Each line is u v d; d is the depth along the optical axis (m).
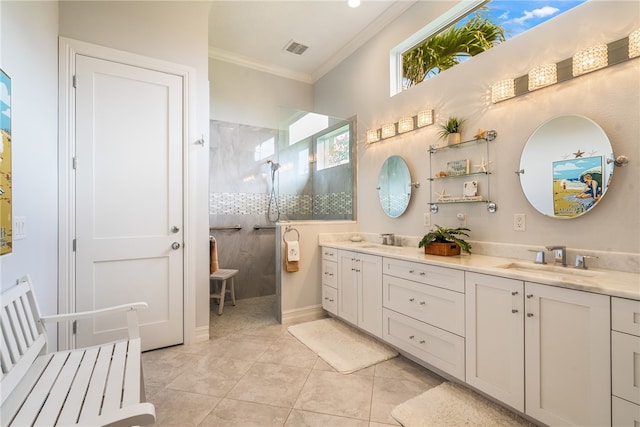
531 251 1.94
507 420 1.55
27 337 1.35
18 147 1.46
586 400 1.28
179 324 2.50
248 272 4.00
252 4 2.93
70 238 2.09
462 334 1.79
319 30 3.36
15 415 1.03
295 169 3.90
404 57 3.09
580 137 1.72
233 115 3.90
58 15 2.07
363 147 3.45
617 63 1.59
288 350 2.41
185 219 2.53
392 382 1.95
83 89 2.16
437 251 2.23
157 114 2.44
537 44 1.93
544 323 1.42
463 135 2.37
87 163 2.17
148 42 2.41
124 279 2.30
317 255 3.27
